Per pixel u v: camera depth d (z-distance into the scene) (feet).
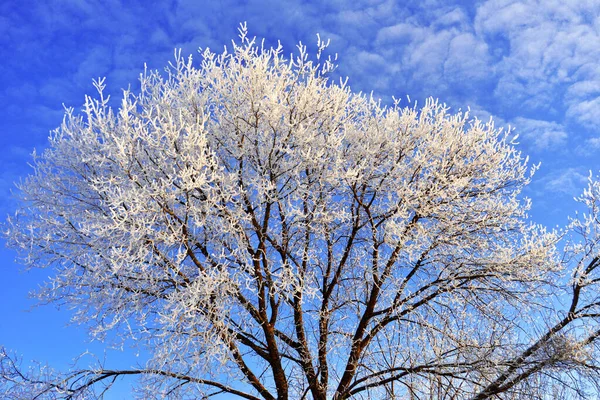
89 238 26.45
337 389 26.94
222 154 26.99
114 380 25.54
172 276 24.23
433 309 27.04
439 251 28.53
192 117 26.45
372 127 29.94
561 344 22.85
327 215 26.58
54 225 26.96
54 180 27.81
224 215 24.03
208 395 24.31
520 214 29.78
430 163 28.27
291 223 25.77
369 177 28.63
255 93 25.22
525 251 29.25
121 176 23.84
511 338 26.11
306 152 25.68
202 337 22.16
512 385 22.76
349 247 29.17
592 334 24.13
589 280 27.02
